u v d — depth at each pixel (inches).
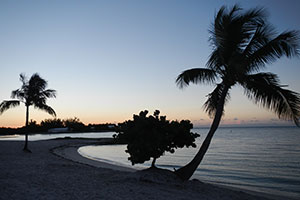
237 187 481.7
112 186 288.7
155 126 346.0
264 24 331.6
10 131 3777.1
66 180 315.3
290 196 425.7
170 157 1159.0
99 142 2007.9
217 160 999.0
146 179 323.0
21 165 445.1
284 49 312.7
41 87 757.9
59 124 4822.8
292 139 2468.0
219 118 362.3
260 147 1609.3
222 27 335.6
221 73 363.9
